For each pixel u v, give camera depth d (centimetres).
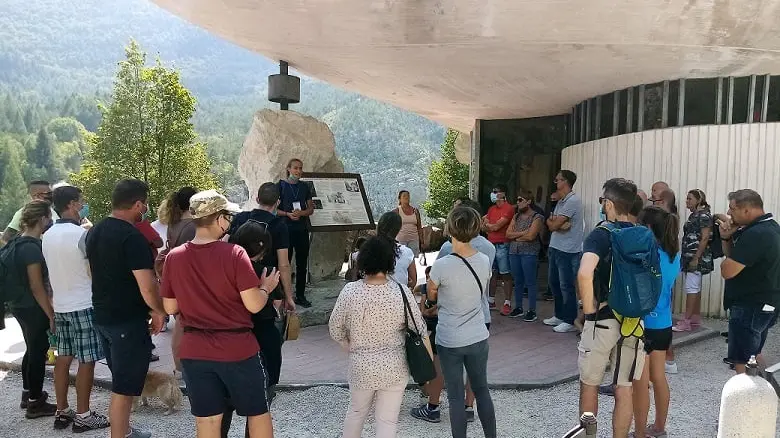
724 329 712
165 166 3014
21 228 446
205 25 774
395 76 938
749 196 402
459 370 351
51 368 555
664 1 566
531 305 750
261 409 301
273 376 376
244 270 286
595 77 834
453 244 357
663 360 386
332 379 518
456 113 1301
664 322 381
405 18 654
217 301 287
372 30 697
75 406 462
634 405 369
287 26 711
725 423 284
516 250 756
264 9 668
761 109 786
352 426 325
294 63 895
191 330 290
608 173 899
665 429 414
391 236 412
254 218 457
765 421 275
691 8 575
